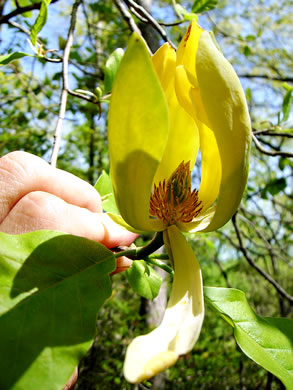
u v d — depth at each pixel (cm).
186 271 13
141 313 52
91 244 13
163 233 14
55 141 24
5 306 11
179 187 15
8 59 25
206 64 11
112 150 11
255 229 56
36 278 12
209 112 11
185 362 66
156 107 10
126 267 20
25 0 43
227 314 15
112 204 24
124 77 10
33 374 10
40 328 11
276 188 48
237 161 12
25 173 18
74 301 11
